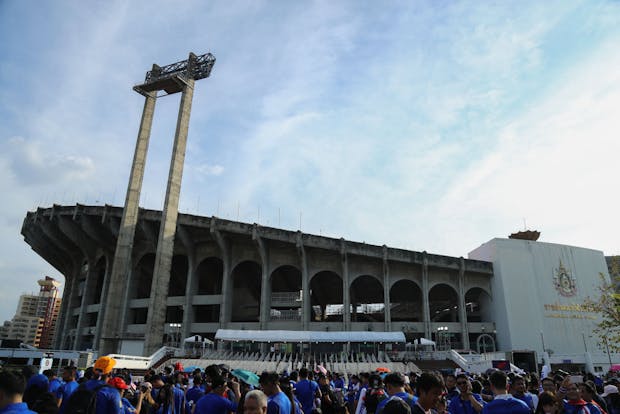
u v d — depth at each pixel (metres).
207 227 54.94
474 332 57.00
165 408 8.99
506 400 6.13
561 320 57.56
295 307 63.38
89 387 7.82
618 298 32.19
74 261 71.12
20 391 4.57
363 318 69.50
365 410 9.20
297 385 10.65
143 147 56.81
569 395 7.88
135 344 48.84
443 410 7.65
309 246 54.03
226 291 55.81
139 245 62.56
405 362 39.91
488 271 58.69
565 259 61.06
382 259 55.19
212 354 43.59
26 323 197.75
